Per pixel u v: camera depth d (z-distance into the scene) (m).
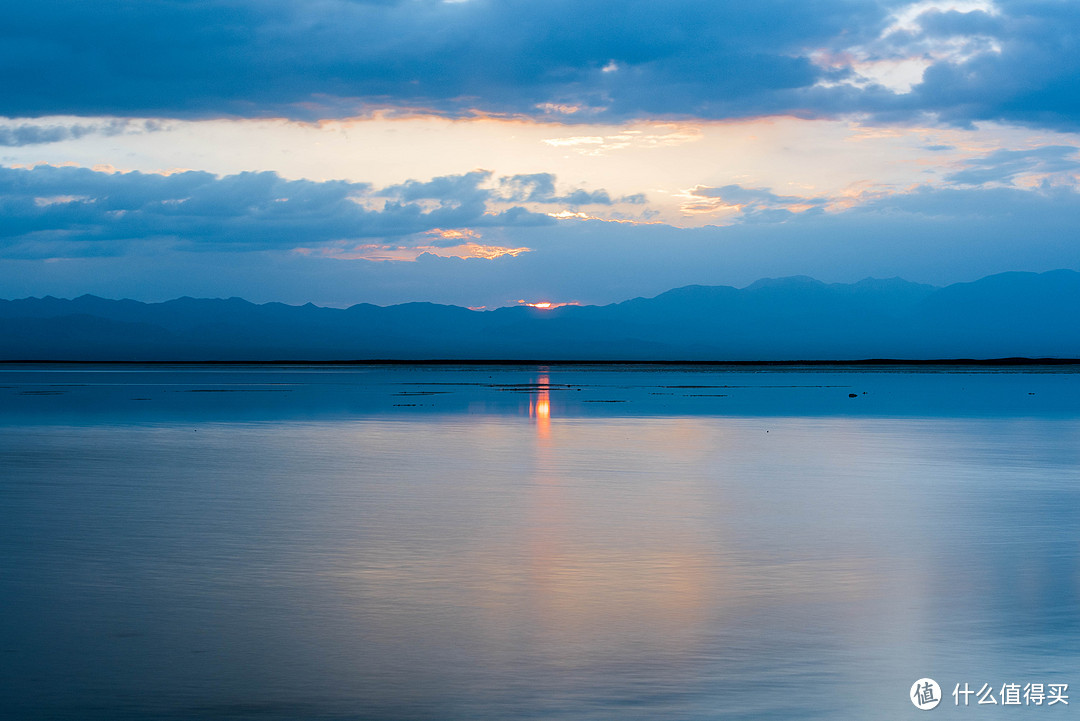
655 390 117.56
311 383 144.38
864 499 27.95
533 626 15.26
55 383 140.38
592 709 12.10
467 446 43.84
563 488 30.05
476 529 22.97
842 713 12.02
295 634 14.85
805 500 27.73
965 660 13.80
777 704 12.28
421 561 19.59
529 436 49.34
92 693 12.56
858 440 47.62
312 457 38.84
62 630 15.00
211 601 16.61
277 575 18.36
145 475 32.88
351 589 17.39
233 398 91.19
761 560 19.75
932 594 17.11
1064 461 38.19
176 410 70.88
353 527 23.19
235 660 13.73
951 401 89.06
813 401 88.44
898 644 14.45
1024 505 26.89
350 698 12.43
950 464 37.03
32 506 26.14
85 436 48.44
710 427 55.88
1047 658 13.89
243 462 37.03
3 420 60.03
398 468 35.22
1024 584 17.81
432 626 15.27
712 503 27.08
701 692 12.62
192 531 22.62
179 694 12.54
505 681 12.98
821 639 14.66
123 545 21.03
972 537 22.19
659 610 16.14
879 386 136.38
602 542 21.53
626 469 35.19
